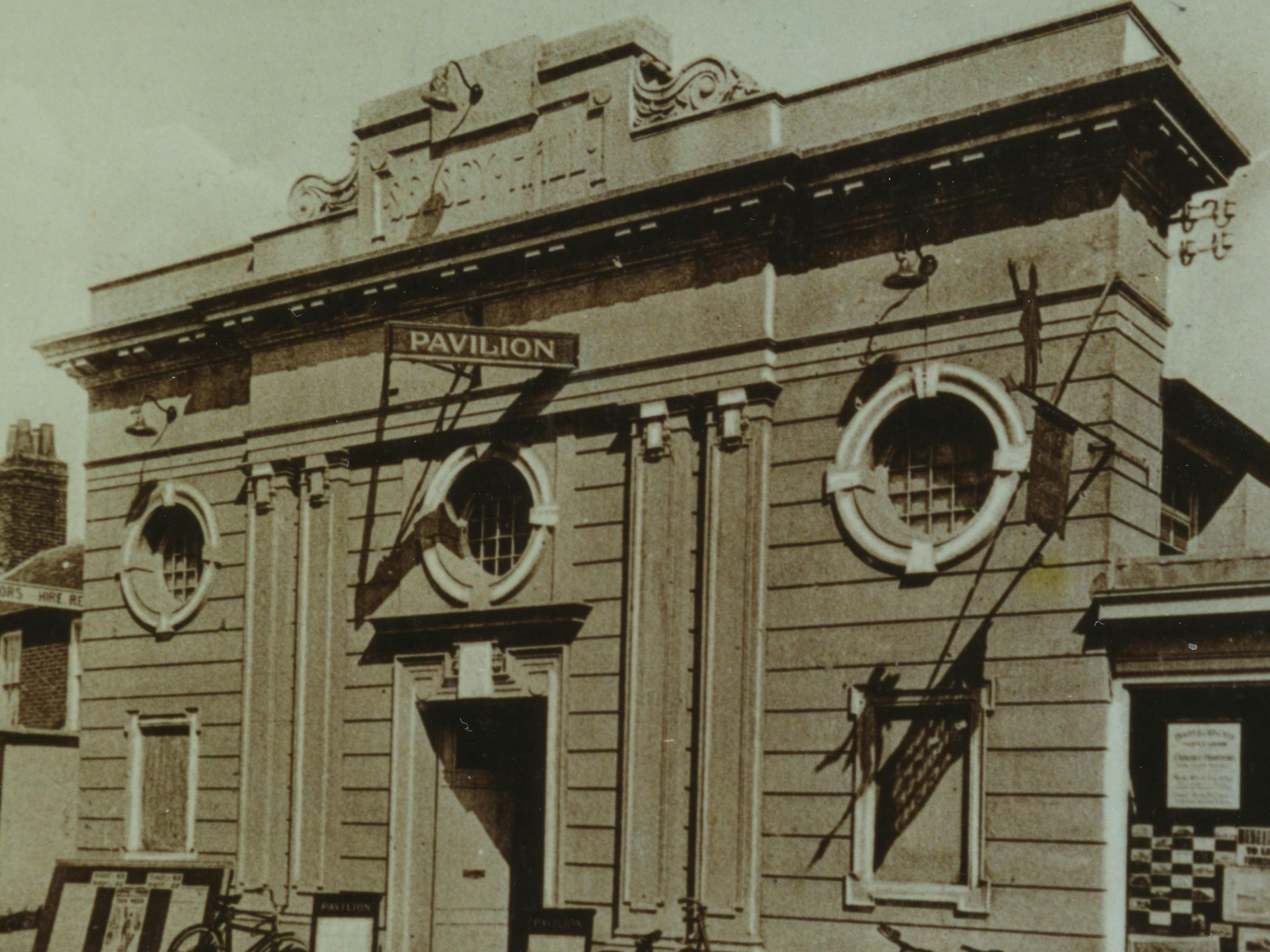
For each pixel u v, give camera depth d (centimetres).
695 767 1549
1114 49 1404
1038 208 1429
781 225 1562
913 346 1483
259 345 2028
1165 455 1722
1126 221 1405
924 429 1501
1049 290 1409
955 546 1423
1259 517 1881
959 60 1496
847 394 1517
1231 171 1532
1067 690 1344
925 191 1485
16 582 2317
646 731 1582
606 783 1614
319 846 1836
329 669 1870
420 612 1812
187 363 2155
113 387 2259
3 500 2975
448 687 1766
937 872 1399
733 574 1548
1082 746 1329
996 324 1436
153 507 2159
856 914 1423
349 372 1927
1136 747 1349
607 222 1656
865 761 1445
